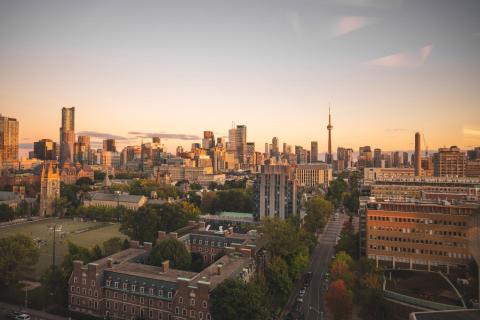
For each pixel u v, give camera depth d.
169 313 130.25
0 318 132.75
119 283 139.12
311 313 148.12
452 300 139.38
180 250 170.12
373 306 138.38
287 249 180.75
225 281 125.44
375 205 193.38
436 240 175.88
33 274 180.38
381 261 185.12
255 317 120.44
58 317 137.25
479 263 122.19
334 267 159.62
